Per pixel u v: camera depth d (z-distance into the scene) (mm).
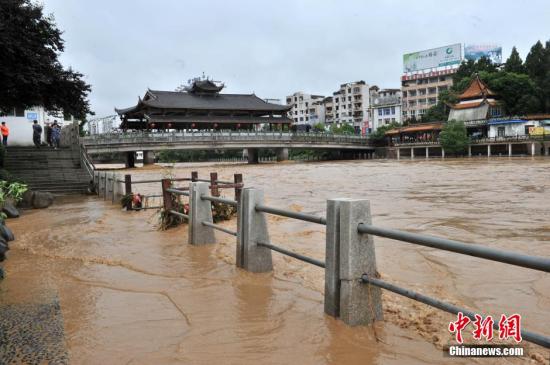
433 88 82750
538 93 63688
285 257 5691
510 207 10969
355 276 3371
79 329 3381
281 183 21969
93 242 6906
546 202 11883
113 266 5379
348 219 3369
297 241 6922
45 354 2949
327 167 40906
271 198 14492
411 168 33906
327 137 63281
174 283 4594
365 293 3418
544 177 21328
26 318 3629
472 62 74188
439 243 2738
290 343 3096
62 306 3918
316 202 13172
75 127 20609
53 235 7668
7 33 15555
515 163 36438
